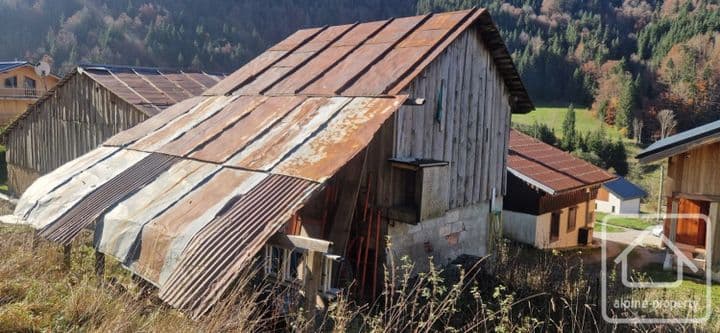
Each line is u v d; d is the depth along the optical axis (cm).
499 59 1055
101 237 655
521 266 972
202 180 686
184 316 495
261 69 1092
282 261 621
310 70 994
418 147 898
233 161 719
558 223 1714
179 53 5341
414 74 834
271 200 579
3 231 784
